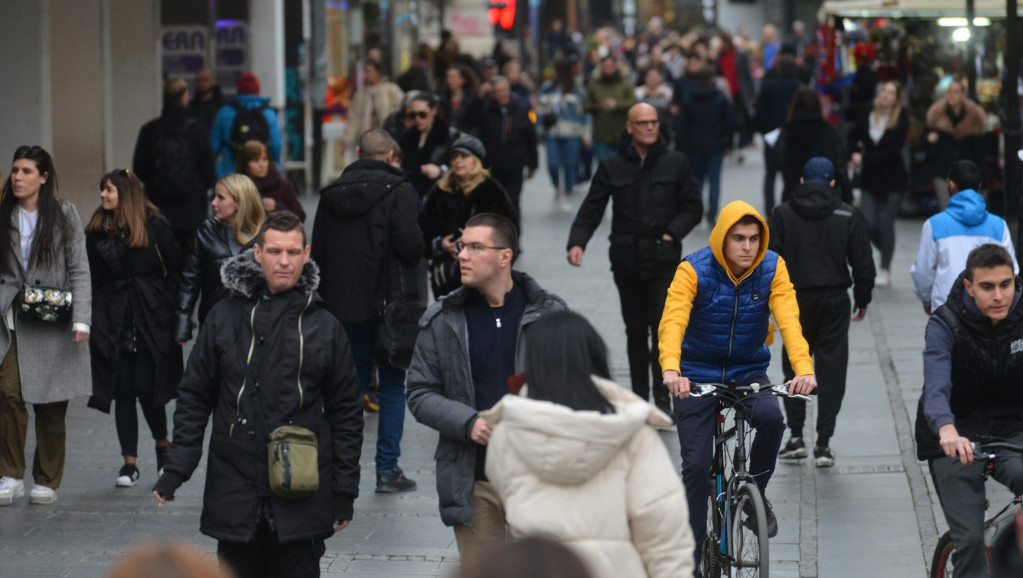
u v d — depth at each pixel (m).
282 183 37.81
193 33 66.06
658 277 32.88
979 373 18.91
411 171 39.38
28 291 27.14
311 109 74.75
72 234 27.53
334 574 23.66
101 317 28.81
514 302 19.27
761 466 21.77
